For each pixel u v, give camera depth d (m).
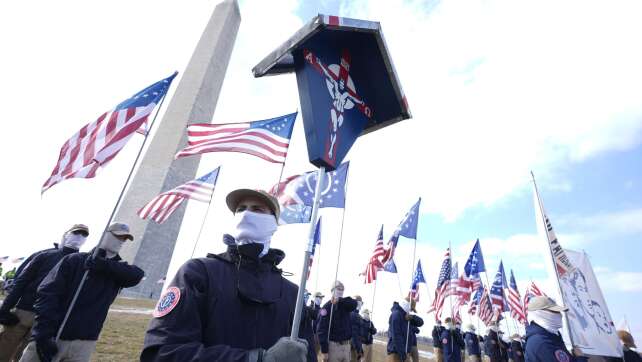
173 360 1.57
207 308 1.89
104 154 4.30
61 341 3.76
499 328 15.91
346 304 8.06
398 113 2.89
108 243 4.44
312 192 7.35
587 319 5.76
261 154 4.79
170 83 4.72
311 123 2.30
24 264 5.25
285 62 2.68
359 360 10.24
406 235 10.21
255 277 2.16
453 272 14.26
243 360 1.56
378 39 2.65
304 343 1.74
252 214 2.43
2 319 4.62
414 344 10.17
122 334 11.28
